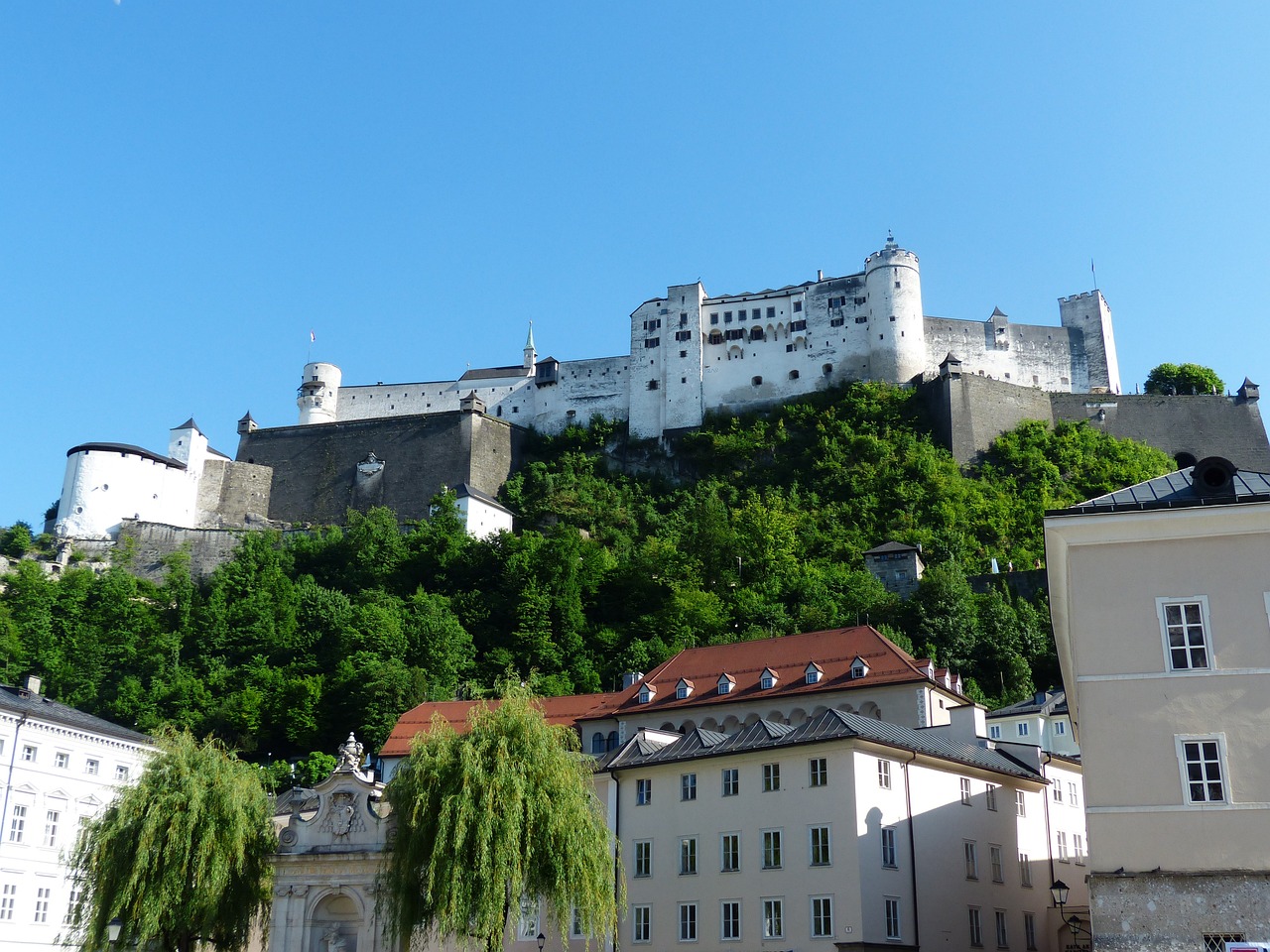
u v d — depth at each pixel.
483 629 139.62
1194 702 36.75
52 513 174.50
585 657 133.62
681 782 64.06
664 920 61.97
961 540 153.88
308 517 184.75
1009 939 64.62
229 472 184.62
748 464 178.38
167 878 53.12
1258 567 37.59
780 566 149.12
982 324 188.00
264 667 130.25
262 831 57.66
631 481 184.62
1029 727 102.75
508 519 175.88
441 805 48.66
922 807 61.44
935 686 81.25
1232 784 35.72
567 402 196.12
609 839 51.56
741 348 189.75
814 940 56.72
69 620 136.62
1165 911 35.06
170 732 59.56
